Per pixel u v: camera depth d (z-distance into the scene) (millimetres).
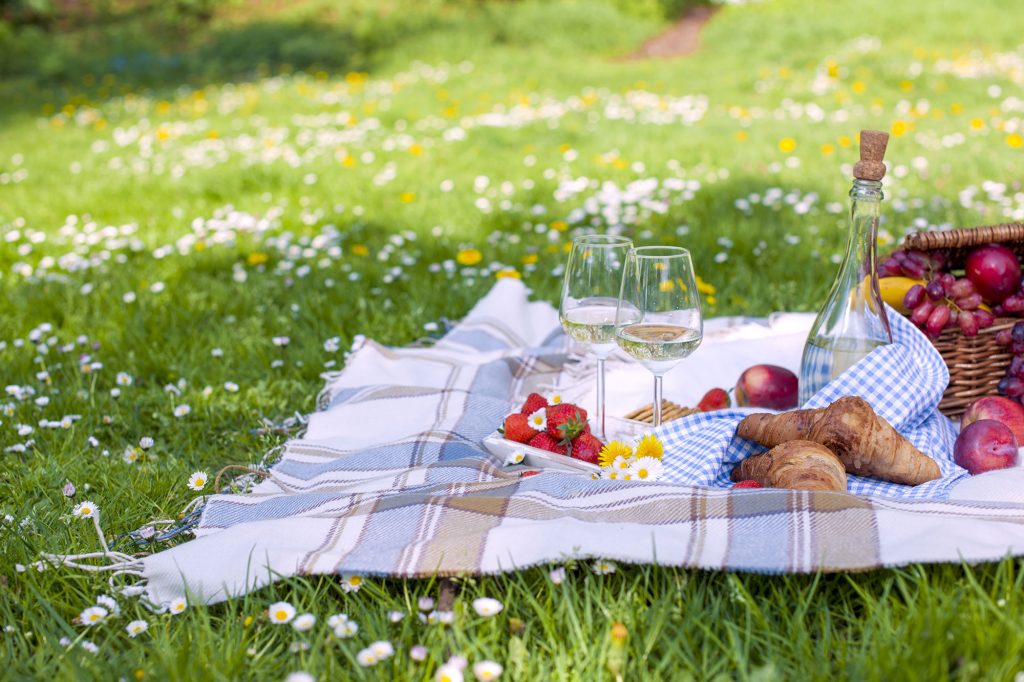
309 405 3416
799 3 17250
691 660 1812
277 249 5273
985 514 1990
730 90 10812
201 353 3824
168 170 7633
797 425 2293
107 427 3242
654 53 16219
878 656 1737
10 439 3107
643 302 2242
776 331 3369
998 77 10156
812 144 7594
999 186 5578
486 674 1713
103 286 4691
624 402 2984
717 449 2395
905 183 6098
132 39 17641
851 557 1876
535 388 3238
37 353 3887
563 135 8352
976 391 2713
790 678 1770
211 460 3031
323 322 4141
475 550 1984
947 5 15125
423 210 6078
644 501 2090
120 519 2529
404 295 4492
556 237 5250
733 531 1971
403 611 1969
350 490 2500
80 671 1839
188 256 5230
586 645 1845
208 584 2045
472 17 17281
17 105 12727
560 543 1957
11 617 2018
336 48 15727
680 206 5816
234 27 18219
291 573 2035
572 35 16516
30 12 18344
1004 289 2674
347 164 7105
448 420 2861
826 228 5250
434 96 11234
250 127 9500
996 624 1754
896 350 2467
